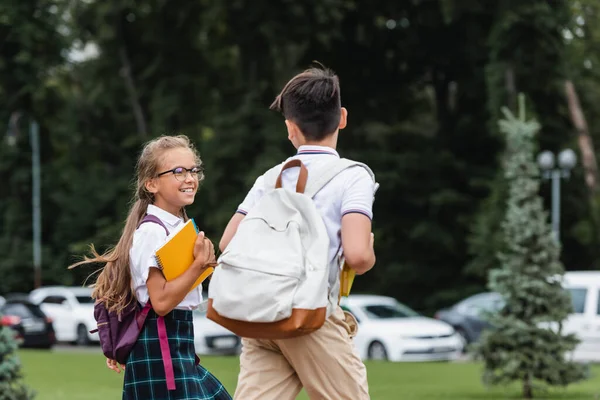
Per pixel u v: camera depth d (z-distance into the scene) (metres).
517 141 30.08
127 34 79.69
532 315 29.25
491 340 29.20
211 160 71.25
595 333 38.66
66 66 81.81
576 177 66.19
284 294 7.70
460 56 75.19
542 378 28.91
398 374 36.12
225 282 7.85
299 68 74.31
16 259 82.06
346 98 78.25
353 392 8.32
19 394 21.45
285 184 8.44
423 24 73.25
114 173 83.69
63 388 31.14
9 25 75.88
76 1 79.19
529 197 29.70
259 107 71.50
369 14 75.06
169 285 8.77
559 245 29.48
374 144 76.12
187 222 8.87
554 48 63.41
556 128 65.50
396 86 78.75
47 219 84.56
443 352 43.66
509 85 64.38
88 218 82.44
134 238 9.07
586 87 73.12
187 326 9.15
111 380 34.09
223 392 9.41
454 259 74.62
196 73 77.81
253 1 68.50
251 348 8.64
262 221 8.02
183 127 77.88
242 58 72.38
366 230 7.96
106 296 9.01
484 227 65.06
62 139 85.31
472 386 32.12
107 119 84.81
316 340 8.18
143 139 79.25
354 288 75.62
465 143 75.75
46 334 57.38
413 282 74.56
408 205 74.62
